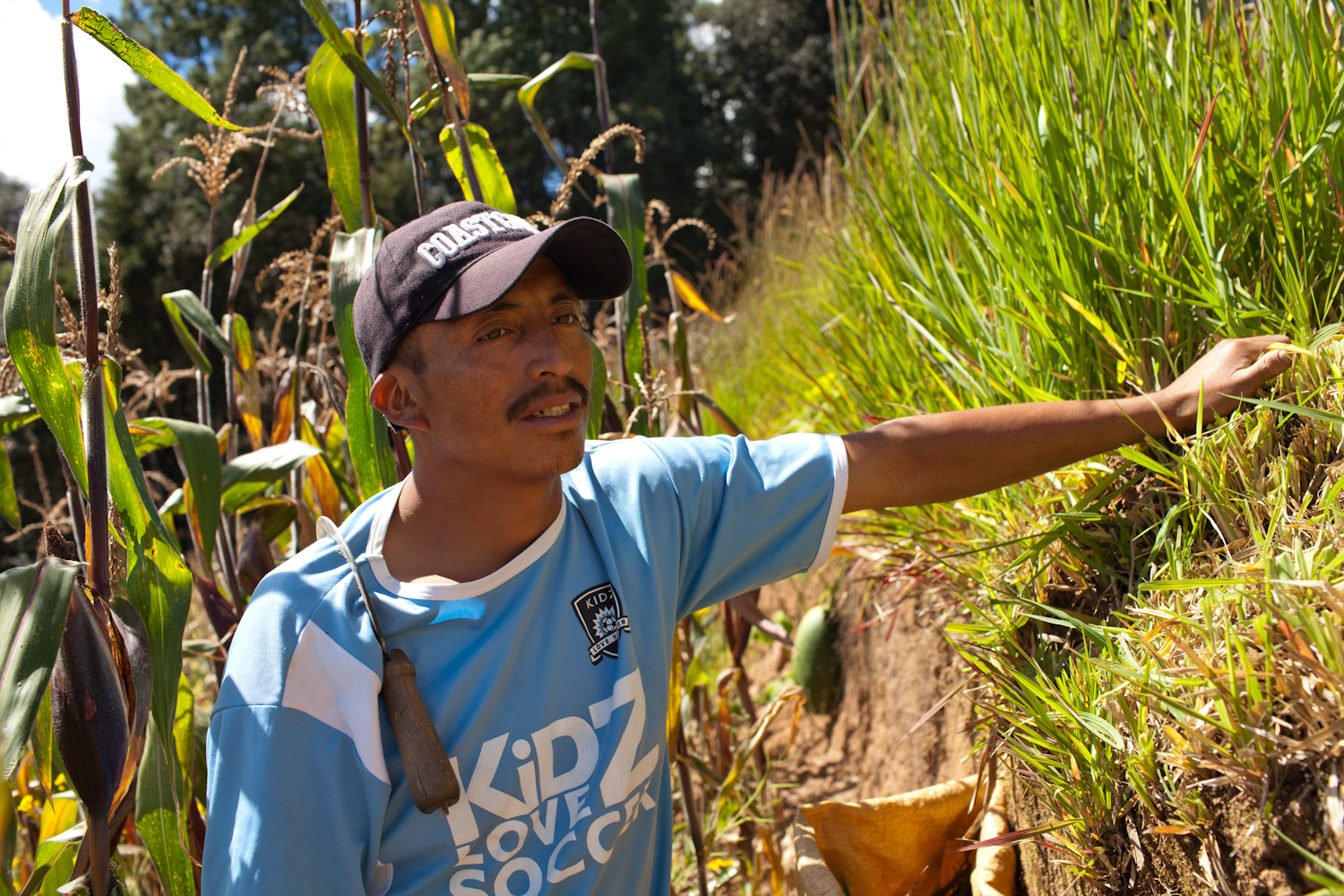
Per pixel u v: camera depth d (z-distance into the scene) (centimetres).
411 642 100
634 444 126
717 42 2511
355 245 141
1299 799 82
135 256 1563
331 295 138
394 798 98
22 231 99
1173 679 96
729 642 221
